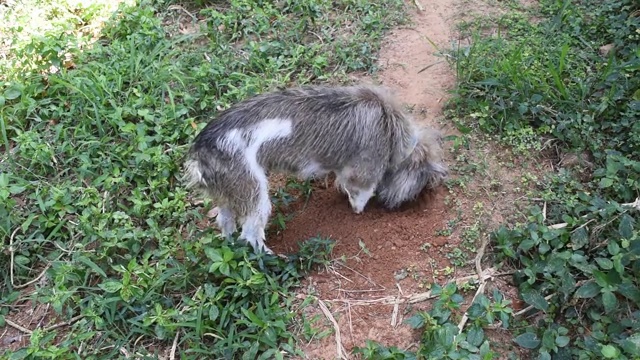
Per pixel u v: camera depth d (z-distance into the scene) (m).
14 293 1.74
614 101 1.92
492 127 1.93
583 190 1.79
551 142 1.90
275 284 1.64
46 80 2.15
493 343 1.55
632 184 1.73
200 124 2.00
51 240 1.82
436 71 2.12
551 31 2.17
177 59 2.21
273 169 1.67
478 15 2.29
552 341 1.49
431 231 1.75
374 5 2.34
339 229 1.79
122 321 1.65
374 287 1.67
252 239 1.68
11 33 2.30
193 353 1.58
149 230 1.78
